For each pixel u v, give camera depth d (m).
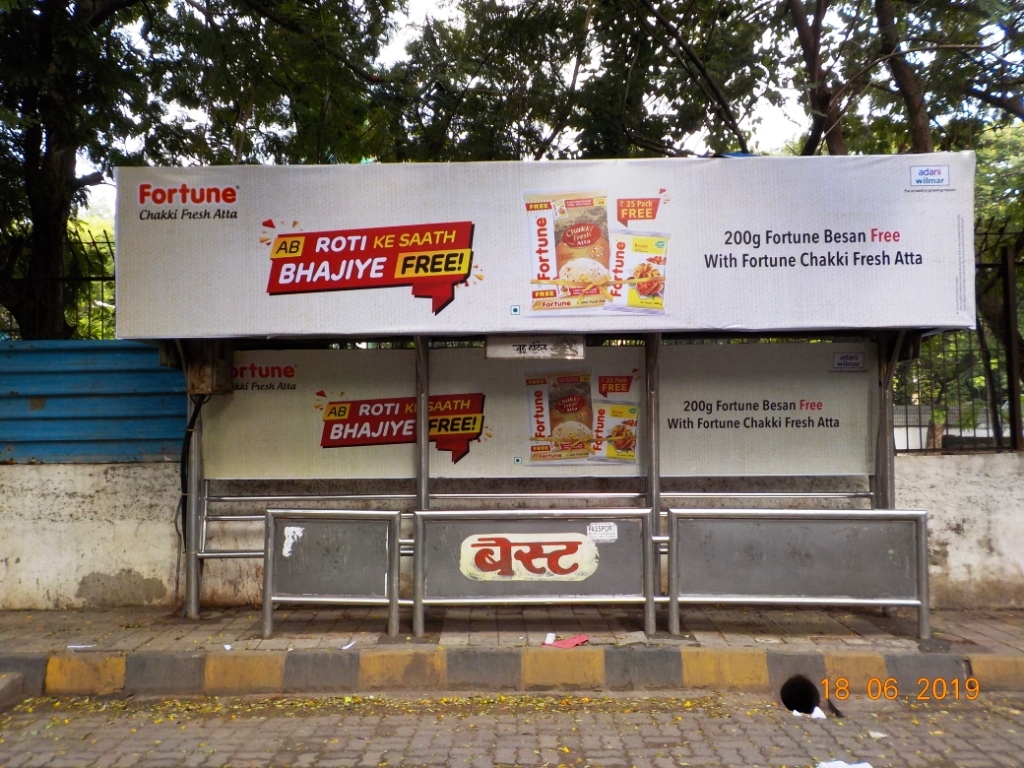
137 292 5.78
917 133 8.64
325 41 9.02
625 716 5.01
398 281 5.77
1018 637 5.90
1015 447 6.87
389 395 6.70
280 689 5.43
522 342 5.91
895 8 9.31
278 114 10.39
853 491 6.80
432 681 5.45
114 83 8.05
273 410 6.69
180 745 4.60
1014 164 11.30
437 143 9.92
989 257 7.41
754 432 6.65
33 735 4.77
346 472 6.70
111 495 6.83
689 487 6.81
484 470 6.67
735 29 9.50
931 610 6.69
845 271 5.75
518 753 4.46
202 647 5.65
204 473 6.65
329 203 5.79
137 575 6.80
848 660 5.43
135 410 6.92
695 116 9.62
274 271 5.78
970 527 6.76
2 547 6.81
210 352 6.25
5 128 7.55
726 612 6.52
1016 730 4.79
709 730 4.79
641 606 6.61
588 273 5.75
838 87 9.09
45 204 8.08
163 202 5.80
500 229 5.78
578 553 5.72
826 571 5.68
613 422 6.64
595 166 5.79
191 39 8.88
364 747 4.55
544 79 9.96
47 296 7.71
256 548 6.80
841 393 6.62
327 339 6.44
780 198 5.77
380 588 5.78
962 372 6.94
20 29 7.60
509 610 6.54
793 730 4.80
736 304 5.75
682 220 5.77
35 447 6.95
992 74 8.84
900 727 4.85
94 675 5.47
